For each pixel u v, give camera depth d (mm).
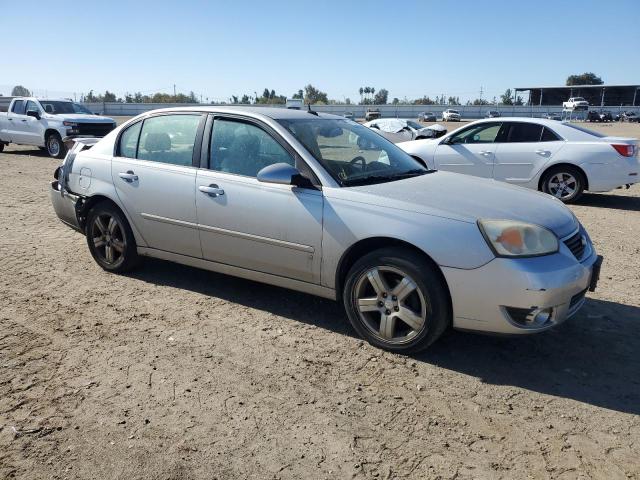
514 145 9742
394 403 3174
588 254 3771
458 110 81000
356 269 3777
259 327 4180
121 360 3639
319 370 3539
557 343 3967
